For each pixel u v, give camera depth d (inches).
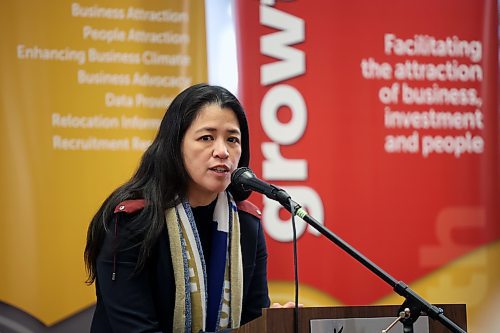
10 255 251.9
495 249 288.8
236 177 148.9
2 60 254.1
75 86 259.0
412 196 284.5
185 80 267.3
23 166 254.1
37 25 257.1
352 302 276.4
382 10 285.0
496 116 290.8
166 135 156.9
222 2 271.4
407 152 285.0
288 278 271.7
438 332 136.8
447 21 289.1
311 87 278.2
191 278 158.1
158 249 156.5
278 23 276.1
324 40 279.9
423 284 284.0
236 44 272.1
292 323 130.2
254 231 170.4
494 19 291.6
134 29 264.1
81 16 260.4
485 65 290.7
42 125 256.1
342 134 280.1
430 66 287.6
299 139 276.4
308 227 275.1
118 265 152.4
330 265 275.6
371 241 281.0
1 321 250.4
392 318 133.6
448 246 286.2
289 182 275.1
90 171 258.7
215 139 153.9
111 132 260.8
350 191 280.1
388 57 284.8
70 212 256.7
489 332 287.6
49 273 254.1
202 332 150.6
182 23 267.9
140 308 151.9
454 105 288.5
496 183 290.0
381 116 283.7
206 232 165.9
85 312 256.2
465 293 286.5
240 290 163.3
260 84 273.7
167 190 157.2
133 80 263.1
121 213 153.9
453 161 287.9
